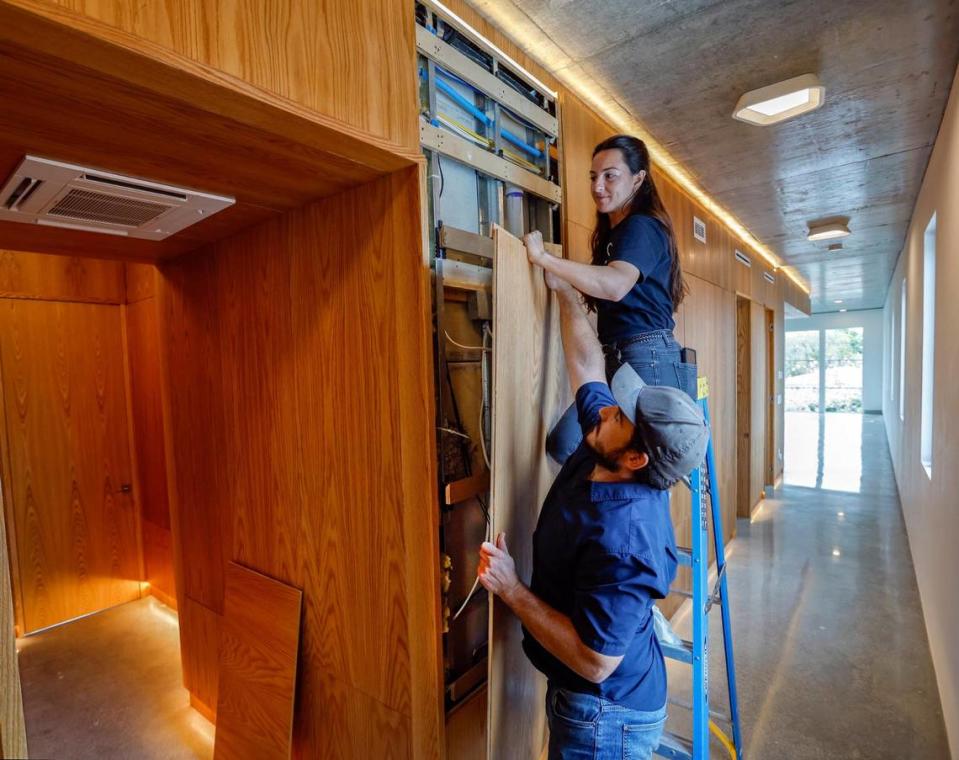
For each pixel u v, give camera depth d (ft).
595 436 3.80
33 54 2.62
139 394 11.09
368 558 4.87
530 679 5.24
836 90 7.01
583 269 4.37
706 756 4.79
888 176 10.26
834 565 12.80
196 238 6.23
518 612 3.84
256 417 6.02
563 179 6.51
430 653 4.57
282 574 5.86
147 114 3.33
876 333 45.24
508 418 4.33
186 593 7.64
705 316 11.88
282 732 5.48
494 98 5.52
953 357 6.87
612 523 3.55
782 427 22.67
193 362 6.98
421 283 4.33
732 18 5.48
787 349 50.52
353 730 5.10
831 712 7.50
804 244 16.58
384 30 4.02
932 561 8.88
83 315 10.75
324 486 5.25
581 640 3.47
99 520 11.01
